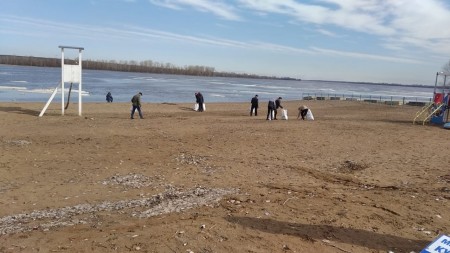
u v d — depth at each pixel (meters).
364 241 5.96
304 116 28.73
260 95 77.56
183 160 12.66
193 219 6.76
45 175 10.29
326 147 15.81
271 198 8.26
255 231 6.20
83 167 11.30
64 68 24.67
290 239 5.91
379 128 22.92
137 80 117.56
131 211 7.40
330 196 8.59
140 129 19.53
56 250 5.47
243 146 15.66
